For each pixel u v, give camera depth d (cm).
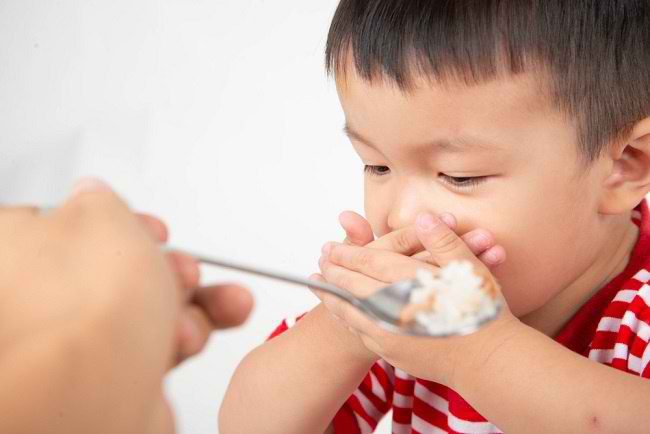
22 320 69
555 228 125
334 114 252
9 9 272
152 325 71
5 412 65
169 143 252
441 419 145
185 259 85
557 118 120
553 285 130
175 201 242
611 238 134
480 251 121
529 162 121
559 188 123
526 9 118
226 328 90
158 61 264
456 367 119
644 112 126
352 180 243
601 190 128
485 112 118
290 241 234
